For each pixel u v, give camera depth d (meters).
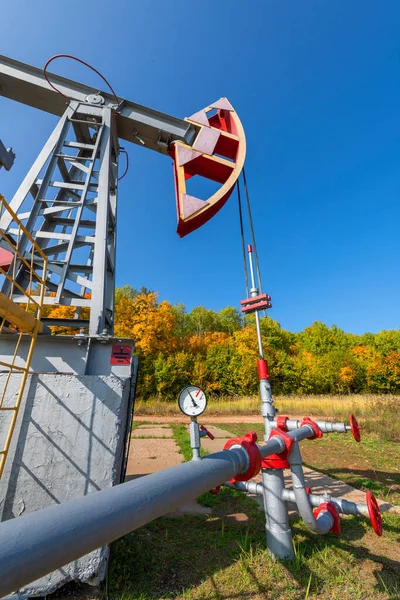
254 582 2.17
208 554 2.56
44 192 3.85
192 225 4.39
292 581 2.19
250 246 3.51
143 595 2.04
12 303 2.00
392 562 2.45
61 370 2.73
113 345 2.89
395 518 3.28
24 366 2.70
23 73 4.53
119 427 2.49
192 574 2.28
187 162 4.56
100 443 2.42
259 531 2.99
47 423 2.43
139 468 4.96
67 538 0.67
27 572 0.58
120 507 0.83
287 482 4.61
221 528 3.07
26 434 2.39
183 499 1.11
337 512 2.38
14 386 2.49
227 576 2.24
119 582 2.17
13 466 2.32
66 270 3.41
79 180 5.00
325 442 7.28
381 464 5.50
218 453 1.58
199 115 4.95
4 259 3.40
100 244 3.61
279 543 2.44
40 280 2.67
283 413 14.35
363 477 4.75
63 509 0.73
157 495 0.98
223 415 14.55
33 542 0.61
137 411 14.69
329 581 2.19
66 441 2.40
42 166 4.02
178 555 2.54
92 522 0.74
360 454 6.21
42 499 2.27
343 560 2.46
